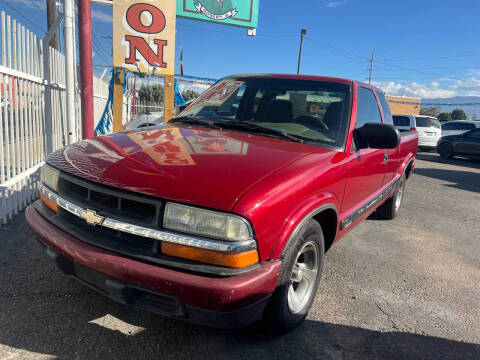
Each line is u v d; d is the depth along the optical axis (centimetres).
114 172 215
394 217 580
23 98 480
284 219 216
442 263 420
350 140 311
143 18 788
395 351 255
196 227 192
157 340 242
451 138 1556
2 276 304
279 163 236
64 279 306
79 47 589
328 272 369
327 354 245
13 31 442
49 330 243
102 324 253
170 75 830
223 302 187
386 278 368
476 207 708
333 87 345
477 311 319
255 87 357
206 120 331
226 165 221
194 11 1001
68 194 234
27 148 497
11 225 418
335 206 282
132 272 194
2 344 226
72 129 617
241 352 239
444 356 255
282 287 225
